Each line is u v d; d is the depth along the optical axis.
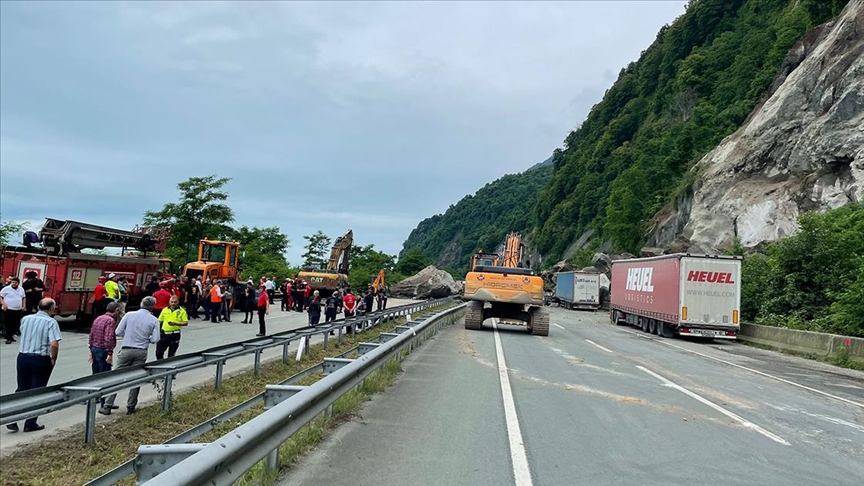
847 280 26.62
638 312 32.50
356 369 8.65
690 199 59.47
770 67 74.38
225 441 4.44
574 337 24.72
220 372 10.38
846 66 44.16
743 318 30.36
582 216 114.44
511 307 25.45
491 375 12.79
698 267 26.70
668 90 108.12
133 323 9.22
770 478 6.37
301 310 35.53
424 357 15.31
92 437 7.00
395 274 81.50
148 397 9.88
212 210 45.06
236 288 31.31
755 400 11.41
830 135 42.28
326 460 6.36
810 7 63.41
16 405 5.93
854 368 18.86
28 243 19.62
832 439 8.41
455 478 5.91
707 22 106.88
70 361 13.24
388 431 7.69
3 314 16.06
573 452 7.06
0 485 5.70
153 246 24.17
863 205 30.95
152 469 4.48
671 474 6.35
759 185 47.59
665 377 13.80
